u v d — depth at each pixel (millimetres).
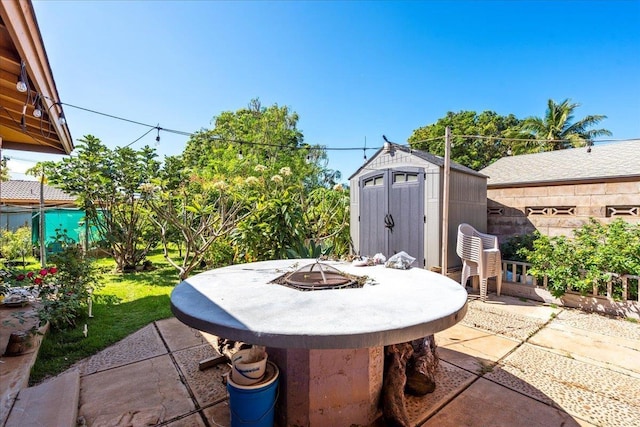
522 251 5578
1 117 3797
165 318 4344
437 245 5605
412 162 6039
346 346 1510
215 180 6039
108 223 7738
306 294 2242
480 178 6648
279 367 2119
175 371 2887
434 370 2645
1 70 2475
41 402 2203
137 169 7633
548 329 3982
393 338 1583
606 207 5859
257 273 3080
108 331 3834
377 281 2699
